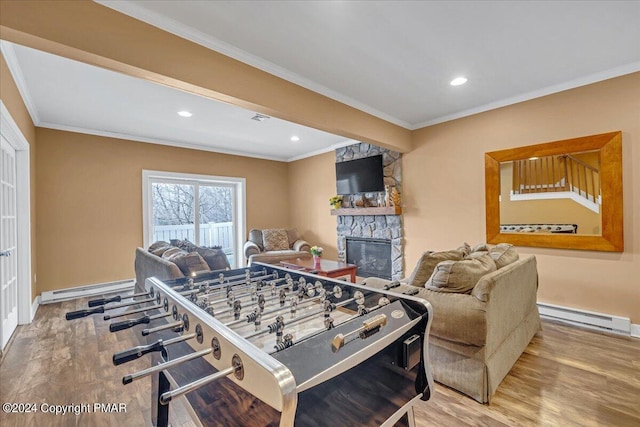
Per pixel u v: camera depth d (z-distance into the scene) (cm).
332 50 230
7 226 275
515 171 329
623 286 269
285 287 165
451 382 188
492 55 241
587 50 236
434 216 401
